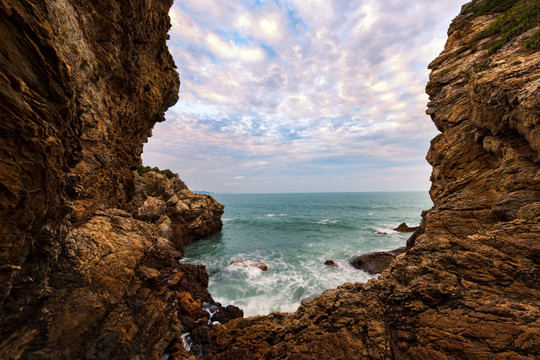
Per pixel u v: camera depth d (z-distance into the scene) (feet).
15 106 11.36
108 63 29.99
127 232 28.66
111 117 35.24
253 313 48.67
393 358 22.63
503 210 32.83
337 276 66.90
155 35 40.96
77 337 18.42
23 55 11.92
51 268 19.38
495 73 40.93
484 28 60.08
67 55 21.21
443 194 47.26
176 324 30.76
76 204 25.16
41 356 16.11
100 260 23.07
